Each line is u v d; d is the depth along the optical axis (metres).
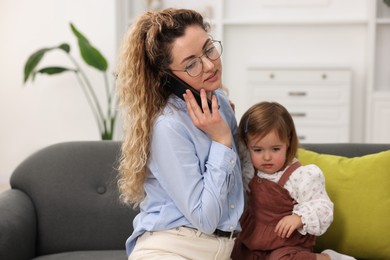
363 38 4.80
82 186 2.27
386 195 2.03
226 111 1.93
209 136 1.72
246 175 1.94
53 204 2.25
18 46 4.75
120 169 1.87
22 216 2.11
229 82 4.99
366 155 2.18
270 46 4.91
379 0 4.70
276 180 1.89
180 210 1.69
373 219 2.01
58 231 2.24
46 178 2.28
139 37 1.69
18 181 2.29
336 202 2.05
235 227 1.75
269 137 1.82
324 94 4.65
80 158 2.32
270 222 1.89
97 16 4.67
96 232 2.24
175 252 1.70
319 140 4.71
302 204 1.84
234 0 4.90
